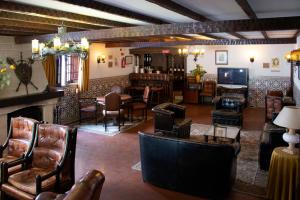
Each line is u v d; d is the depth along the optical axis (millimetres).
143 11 4016
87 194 2131
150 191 4246
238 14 4242
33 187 3416
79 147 6207
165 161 4234
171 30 4605
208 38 7918
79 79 8578
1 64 5793
